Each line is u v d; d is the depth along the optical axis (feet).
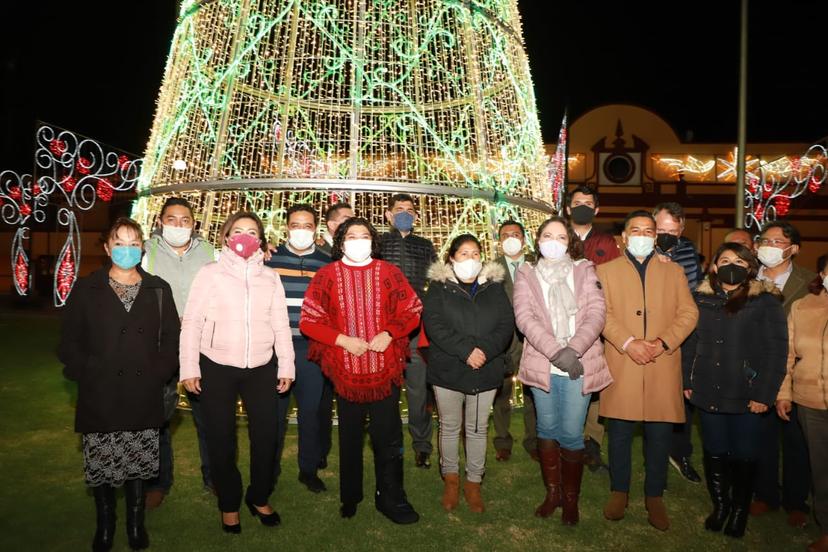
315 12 17.47
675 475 13.30
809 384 9.73
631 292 10.82
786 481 10.98
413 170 18.53
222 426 9.94
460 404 11.47
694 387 10.71
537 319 10.80
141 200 18.83
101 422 8.99
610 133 59.47
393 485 10.88
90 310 9.12
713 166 58.44
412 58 17.79
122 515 11.00
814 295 10.00
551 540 10.21
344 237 10.53
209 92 17.87
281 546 9.87
